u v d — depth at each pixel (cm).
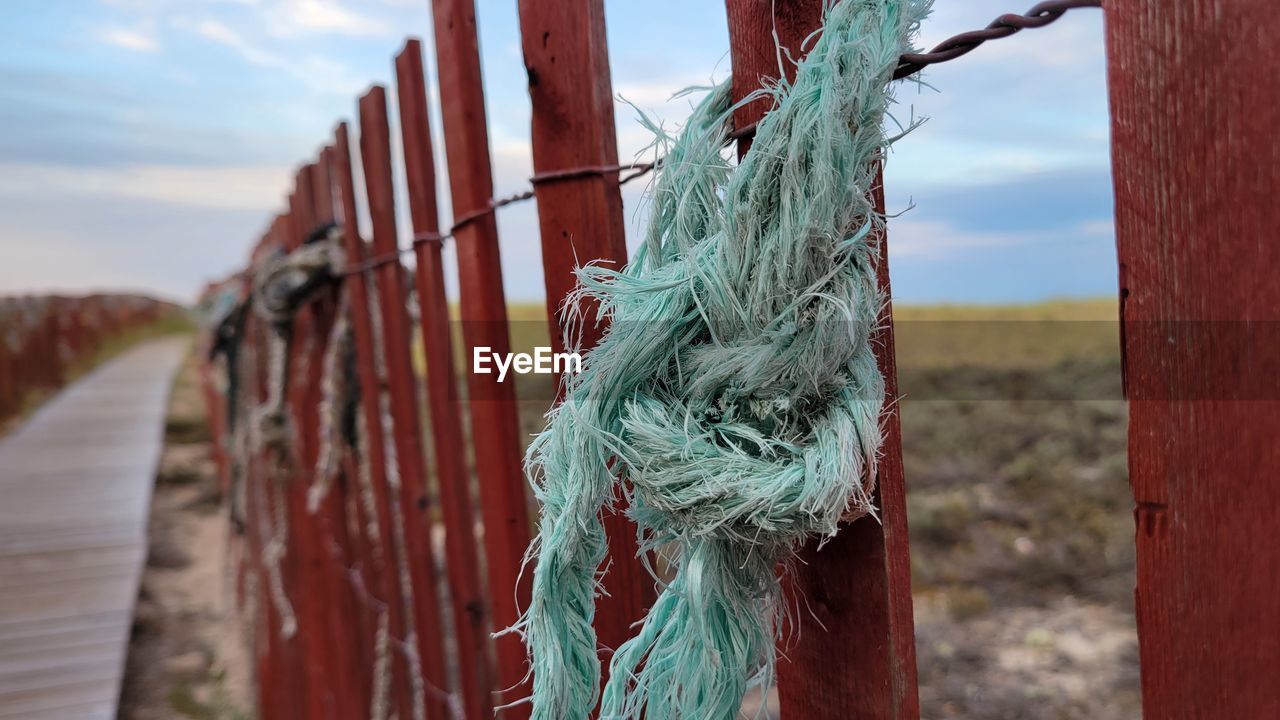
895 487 60
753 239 52
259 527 333
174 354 2327
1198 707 45
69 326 1752
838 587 65
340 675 219
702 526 50
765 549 56
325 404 196
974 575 465
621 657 59
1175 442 44
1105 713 322
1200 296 42
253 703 371
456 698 154
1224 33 40
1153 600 46
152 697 419
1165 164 43
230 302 364
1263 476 42
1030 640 388
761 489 48
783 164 50
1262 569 42
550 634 54
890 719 62
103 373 1756
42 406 1229
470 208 113
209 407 866
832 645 66
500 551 117
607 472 55
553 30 88
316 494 194
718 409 53
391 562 179
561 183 89
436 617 161
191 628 507
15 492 672
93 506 631
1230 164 41
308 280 200
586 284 58
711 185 57
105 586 465
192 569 617
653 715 58
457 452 141
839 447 48
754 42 60
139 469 762
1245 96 40
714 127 58
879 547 61
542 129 91
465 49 112
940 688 348
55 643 390
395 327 160
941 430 818
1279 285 40
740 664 56
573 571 57
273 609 307
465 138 113
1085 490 591
